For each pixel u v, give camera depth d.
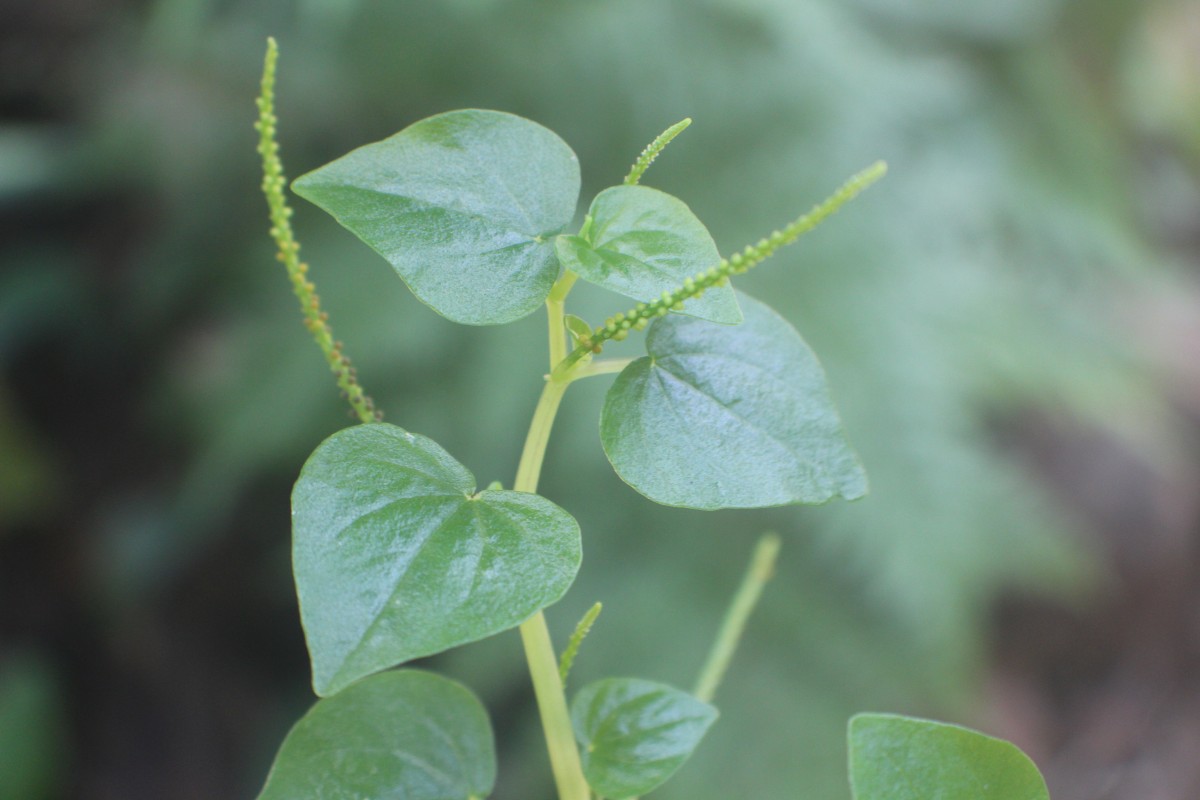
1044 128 0.75
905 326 0.60
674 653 0.59
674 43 0.64
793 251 0.64
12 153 0.71
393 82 0.65
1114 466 0.85
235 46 0.65
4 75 0.72
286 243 0.23
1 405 0.72
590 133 0.66
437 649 0.21
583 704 0.24
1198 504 0.86
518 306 0.23
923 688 0.58
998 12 0.72
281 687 0.72
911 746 0.23
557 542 0.22
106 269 0.74
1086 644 0.82
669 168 0.66
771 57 0.65
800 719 0.58
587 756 0.24
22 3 0.71
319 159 0.68
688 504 0.23
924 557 0.56
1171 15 0.95
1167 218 1.01
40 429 0.75
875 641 0.60
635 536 0.62
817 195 0.64
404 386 0.61
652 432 0.23
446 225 0.23
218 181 0.69
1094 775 0.77
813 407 0.23
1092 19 0.76
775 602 0.60
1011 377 0.62
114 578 0.71
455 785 0.24
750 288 0.62
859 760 0.23
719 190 0.66
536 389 0.59
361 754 0.24
